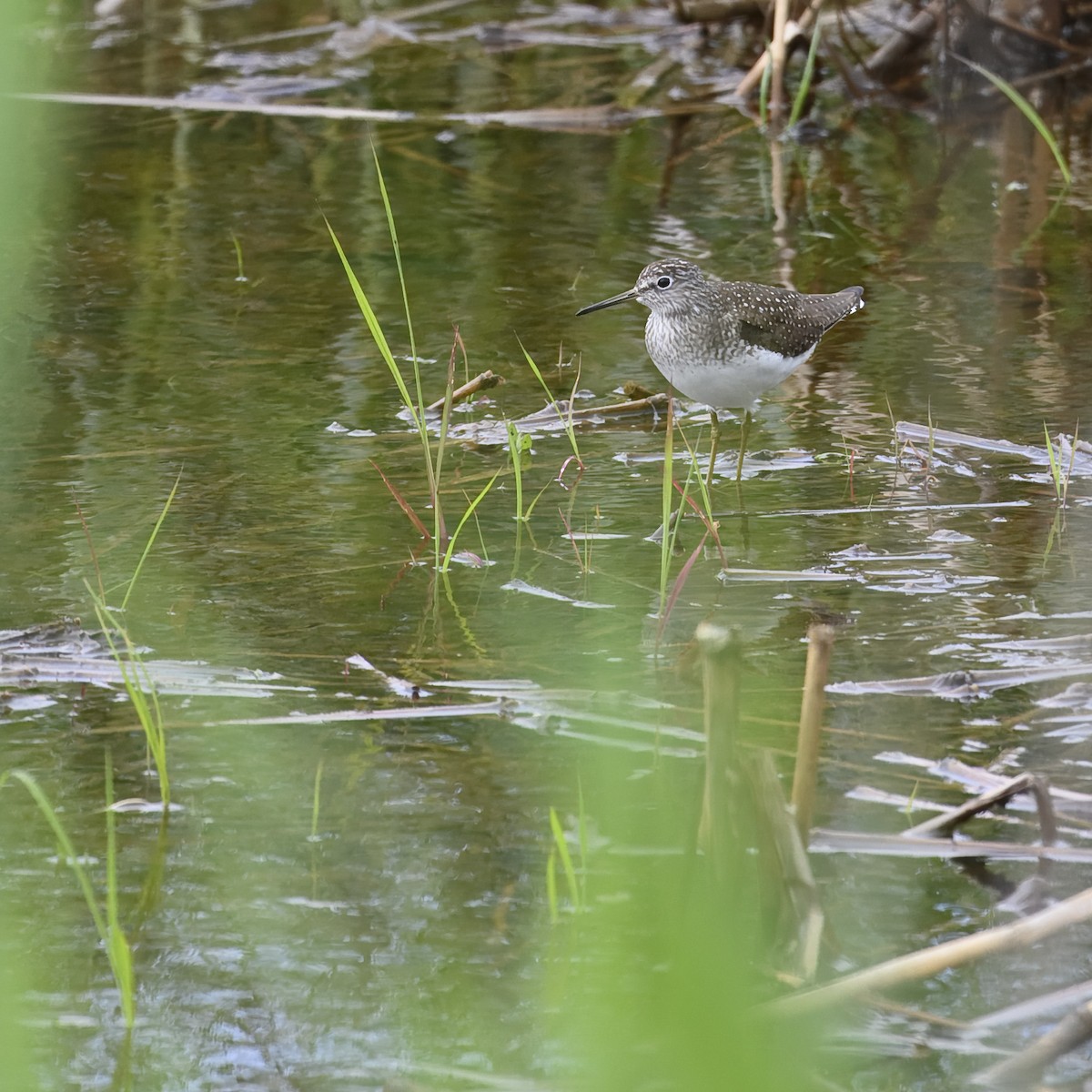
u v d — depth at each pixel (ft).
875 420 44.60
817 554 36.42
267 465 41.52
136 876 24.22
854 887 23.59
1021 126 72.84
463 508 39.40
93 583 34.58
